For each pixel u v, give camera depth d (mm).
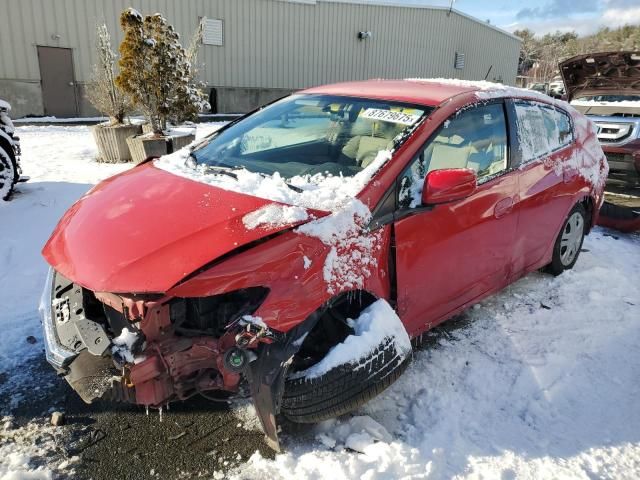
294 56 21406
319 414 2416
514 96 3807
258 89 20703
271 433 2320
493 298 4191
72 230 2582
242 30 19688
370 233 2562
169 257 2188
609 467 2504
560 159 4180
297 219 2373
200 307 2297
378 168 2730
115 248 2287
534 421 2787
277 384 2234
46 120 15227
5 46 14992
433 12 25734
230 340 2176
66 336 2330
